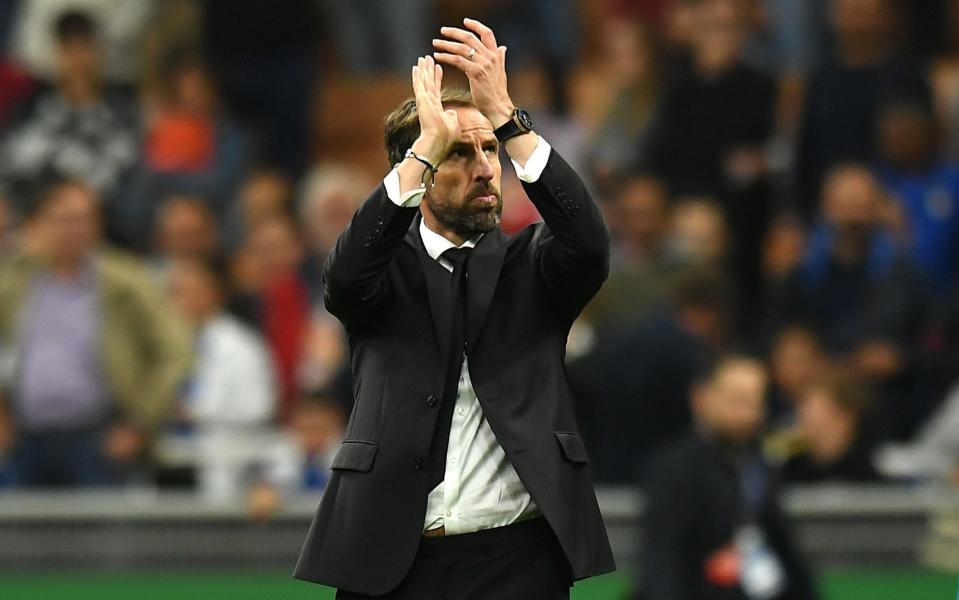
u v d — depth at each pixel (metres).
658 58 46.00
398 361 17.03
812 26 49.78
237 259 40.94
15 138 43.09
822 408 33.12
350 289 16.67
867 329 38.09
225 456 34.38
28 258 34.03
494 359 17.02
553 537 16.97
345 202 41.94
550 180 16.64
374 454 16.81
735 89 42.78
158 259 41.94
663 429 32.16
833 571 31.75
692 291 34.44
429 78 16.91
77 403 33.66
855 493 32.12
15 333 33.75
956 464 34.75
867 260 38.81
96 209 39.91
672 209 42.41
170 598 31.02
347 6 50.84
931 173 42.94
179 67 45.28
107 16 45.97
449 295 17.14
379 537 16.67
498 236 17.62
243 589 31.05
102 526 31.28
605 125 45.34
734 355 29.16
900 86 43.22
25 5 48.12
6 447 33.97
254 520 31.27
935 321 38.44
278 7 48.19
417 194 16.52
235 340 36.78
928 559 31.72
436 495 16.84
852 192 38.72
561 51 50.75
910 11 50.91
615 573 31.00
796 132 43.75
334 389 34.34
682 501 26.98
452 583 16.78
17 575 31.17
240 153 44.91
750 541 27.16
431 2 51.31
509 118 16.78
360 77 50.91
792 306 38.97
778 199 44.59
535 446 16.75
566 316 17.41
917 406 37.66
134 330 34.03
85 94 43.41
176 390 34.09
